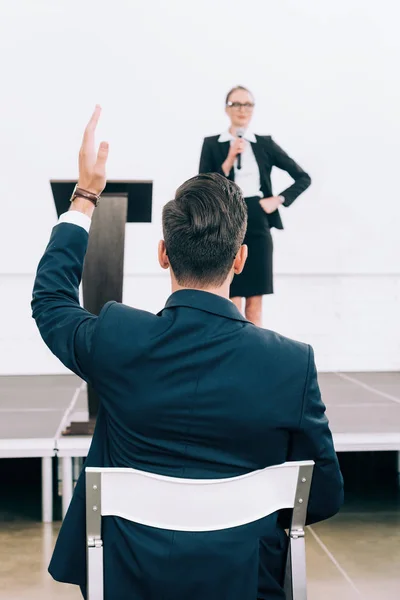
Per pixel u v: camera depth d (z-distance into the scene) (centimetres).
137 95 464
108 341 91
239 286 434
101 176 103
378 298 483
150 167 468
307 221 475
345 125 472
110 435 96
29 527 235
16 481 291
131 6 460
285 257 476
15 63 456
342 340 482
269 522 96
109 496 93
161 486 92
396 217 478
